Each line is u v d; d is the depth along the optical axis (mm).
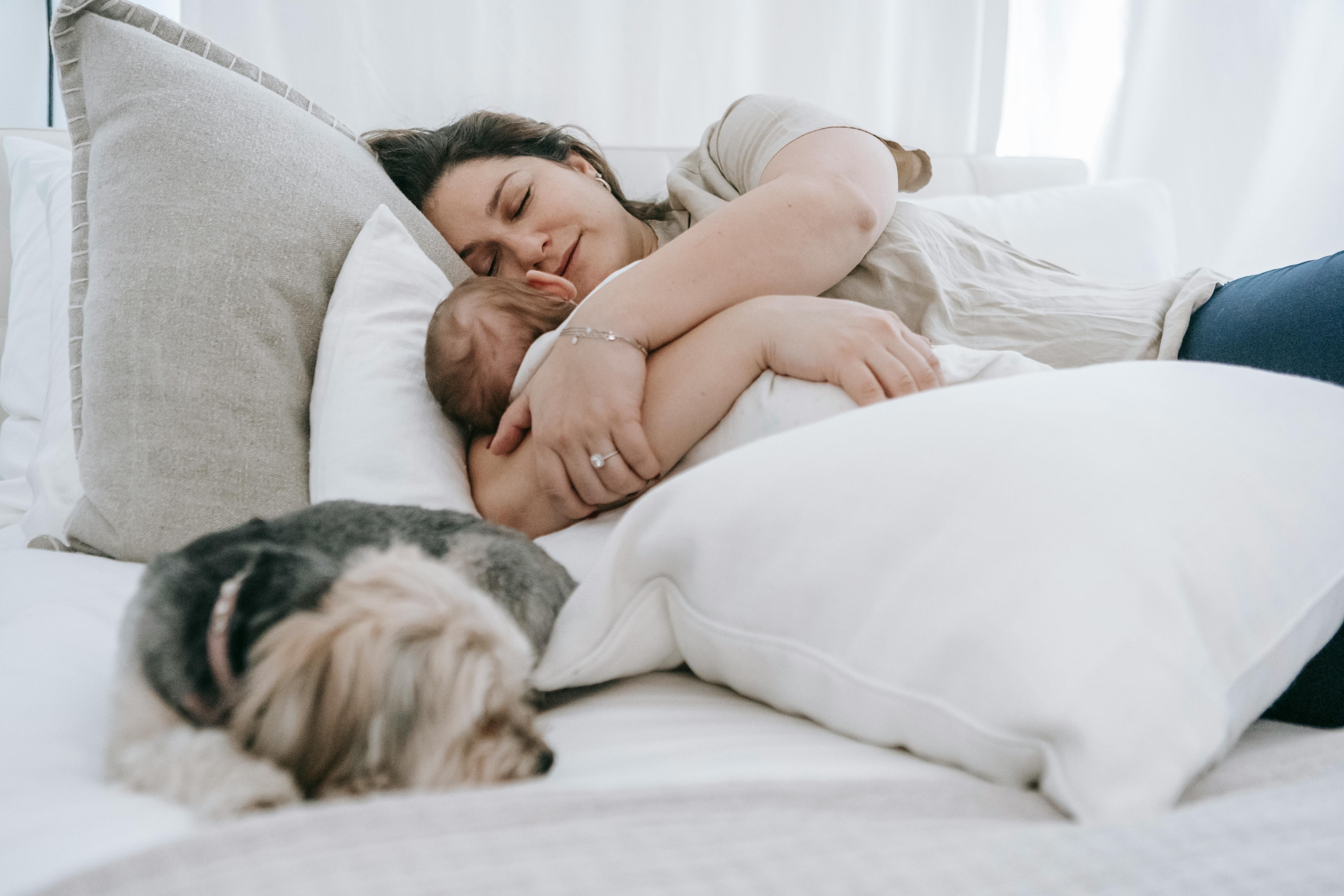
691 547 656
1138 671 482
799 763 530
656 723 638
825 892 364
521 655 608
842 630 576
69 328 1157
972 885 368
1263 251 2811
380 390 1068
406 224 1346
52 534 1163
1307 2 2645
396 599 587
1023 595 506
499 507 1023
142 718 585
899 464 599
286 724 537
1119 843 400
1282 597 573
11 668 683
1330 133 2746
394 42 2092
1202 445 608
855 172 1212
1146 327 1173
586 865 384
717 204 1379
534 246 1368
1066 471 555
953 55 2424
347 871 379
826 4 2303
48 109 2098
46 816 487
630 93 2244
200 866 386
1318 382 772
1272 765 562
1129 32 2613
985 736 503
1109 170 2699
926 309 1192
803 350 883
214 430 1072
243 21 1997
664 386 931
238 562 623
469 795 457
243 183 1164
